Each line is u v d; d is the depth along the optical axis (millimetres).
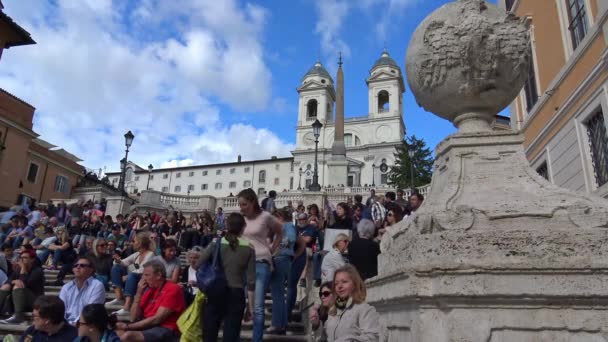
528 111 14492
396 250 3023
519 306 2332
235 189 81812
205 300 4445
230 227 4508
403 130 76375
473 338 2297
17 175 30156
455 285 2371
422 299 2428
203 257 4473
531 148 13641
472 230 2631
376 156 70188
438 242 2555
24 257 7215
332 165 48438
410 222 3059
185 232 13789
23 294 6855
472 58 3408
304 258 6910
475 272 2379
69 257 10945
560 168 11695
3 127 29141
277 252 6012
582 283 2299
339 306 3104
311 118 76062
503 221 2736
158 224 15992
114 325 3881
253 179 81062
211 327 4188
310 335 5496
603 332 2248
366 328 2857
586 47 10312
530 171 3127
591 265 2301
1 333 6105
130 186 86812
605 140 9711
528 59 3438
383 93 76125
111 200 24609
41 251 11133
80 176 42062
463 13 3502
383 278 2984
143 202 29188
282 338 5668
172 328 4590
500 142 3268
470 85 3459
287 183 78688
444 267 2404
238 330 4234
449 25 3477
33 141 37969
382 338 3039
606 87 9500
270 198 12586
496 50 3354
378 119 73375
